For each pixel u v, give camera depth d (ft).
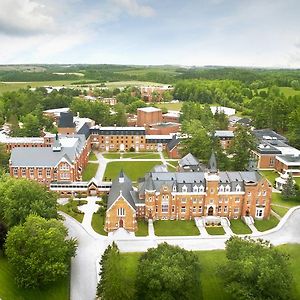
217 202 396.78
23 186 353.51
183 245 348.59
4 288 279.28
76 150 510.58
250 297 251.39
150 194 384.68
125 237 359.87
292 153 579.07
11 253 284.82
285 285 257.34
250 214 403.75
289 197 455.22
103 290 257.34
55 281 293.02
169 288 253.44
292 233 375.45
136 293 263.70
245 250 280.92
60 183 460.96
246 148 557.74
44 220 308.19
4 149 573.33
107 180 515.91
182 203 395.14
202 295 282.97
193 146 585.22
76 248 319.47
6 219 333.42
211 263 319.68
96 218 395.96
